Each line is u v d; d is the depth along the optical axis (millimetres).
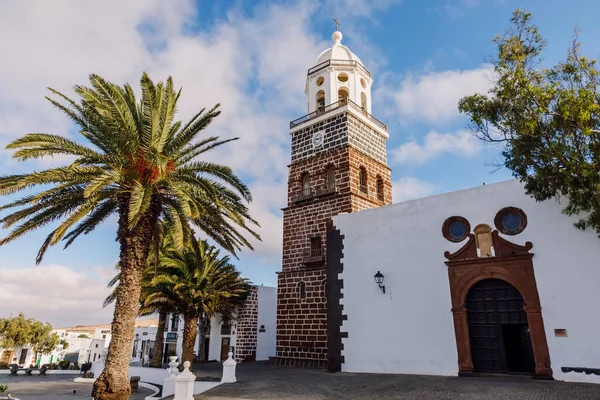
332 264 19766
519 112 12219
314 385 15391
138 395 21781
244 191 15852
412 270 17406
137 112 15250
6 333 51438
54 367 44094
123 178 13758
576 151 11516
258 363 28484
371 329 17844
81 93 12984
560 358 13594
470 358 15250
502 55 12508
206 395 15117
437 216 17344
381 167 28094
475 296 15906
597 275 13570
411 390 13242
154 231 15945
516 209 15539
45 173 12523
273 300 35281
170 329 41344
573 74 11820
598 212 11992
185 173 14648
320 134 27297
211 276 26406
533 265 14734
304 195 26438
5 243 13109
